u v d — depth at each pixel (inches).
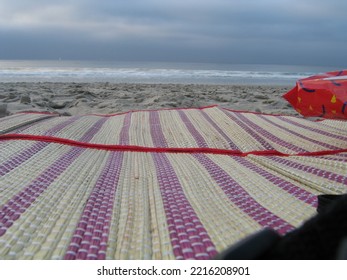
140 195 60.4
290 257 23.7
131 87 375.6
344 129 114.3
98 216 51.4
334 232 23.3
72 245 42.9
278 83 685.9
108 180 67.2
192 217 50.8
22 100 201.8
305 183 65.4
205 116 126.0
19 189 58.9
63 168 71.2
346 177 67.7
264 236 24.6
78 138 94.9
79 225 48.0
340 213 23.9
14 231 45.4
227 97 279.4
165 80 655.1
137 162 80.0
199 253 41.0
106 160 80.9
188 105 217.5
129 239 45.3
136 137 101.9
